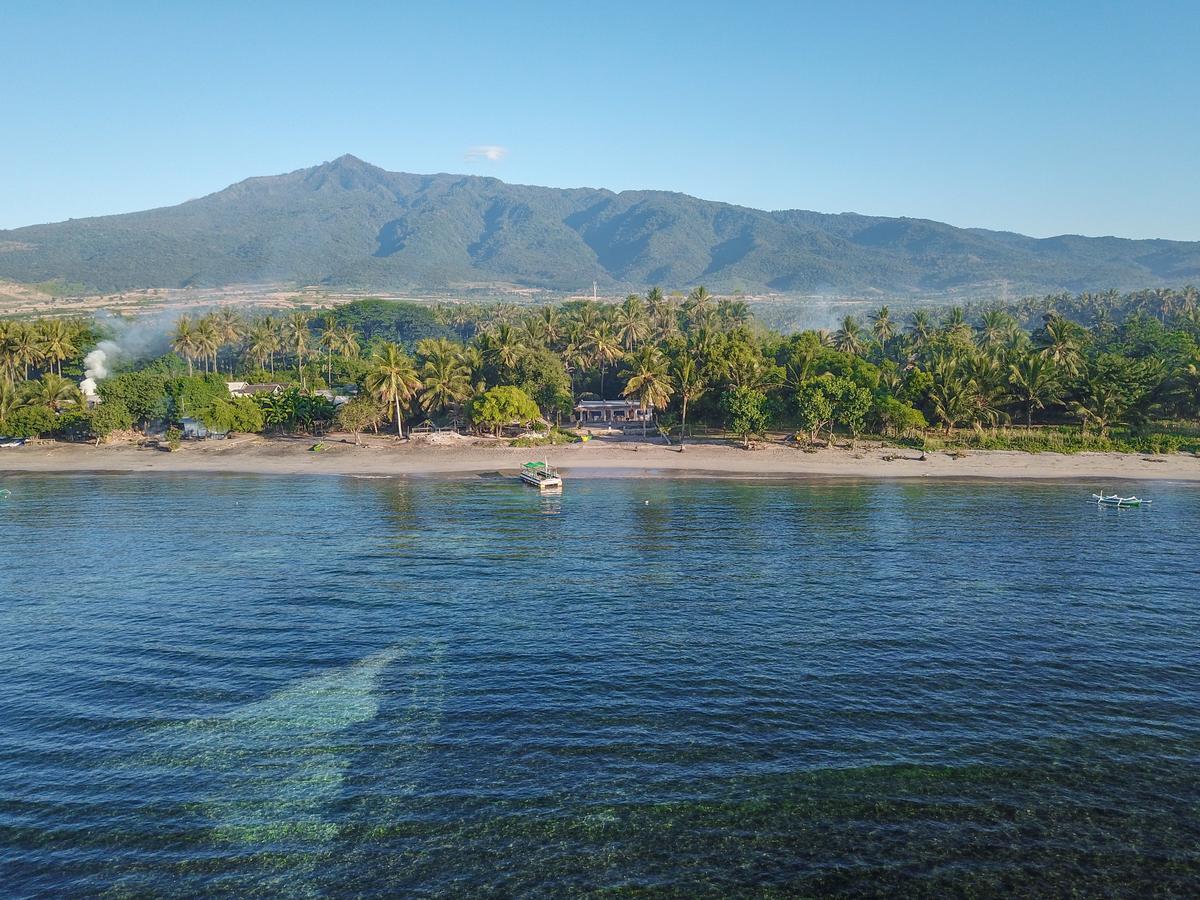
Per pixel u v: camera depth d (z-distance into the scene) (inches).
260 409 5196.9
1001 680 1525.6
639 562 2374.5
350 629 1809.8
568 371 6427.2
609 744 1290.6
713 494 3491.6
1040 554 2448.3
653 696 1465.3
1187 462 4131.4
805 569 2293.3
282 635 1772.9
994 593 2060.8
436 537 2704.2
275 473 4124.0
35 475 4092.0
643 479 3885.3
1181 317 7691.9
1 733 1332.4
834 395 4667.8
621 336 6727.4
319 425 5364.2
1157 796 1140.5
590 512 3115.2
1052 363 5012.3
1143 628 1798.7
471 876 984.9
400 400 5221.5
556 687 1503.4
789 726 1348.4
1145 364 4931.1
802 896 943.7
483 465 4291.3
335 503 3326.8
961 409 4739.2
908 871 986.7
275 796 1152.2
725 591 2086.6
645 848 1033.5
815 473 4005.9
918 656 1644.9
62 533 2785.4
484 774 1206.3
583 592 2080.5
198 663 1620.3
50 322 5969.5
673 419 5255.9
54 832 1072.8
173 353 7081.7
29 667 1600.6
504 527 2856.8
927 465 4151.1
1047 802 1127.0
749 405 4662.9
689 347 5674.2
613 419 5836.6
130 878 986.1
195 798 1148.5
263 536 2726.4
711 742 1296.8
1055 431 4793.3
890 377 5216.5
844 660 1626.5
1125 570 2269.9
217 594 2070.6
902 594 2054.6
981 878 973.2
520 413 4933.6
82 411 4936.0
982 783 1175.6
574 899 942.4
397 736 1318.9
